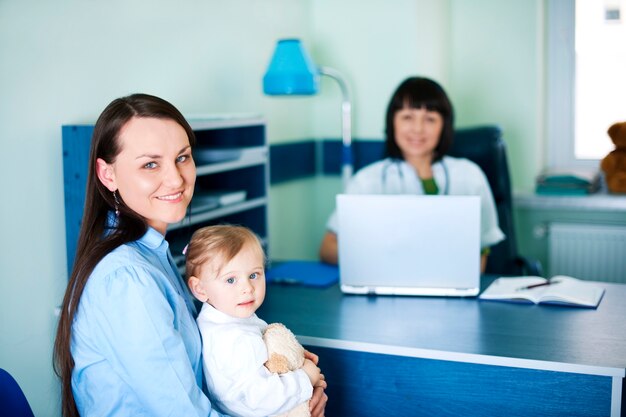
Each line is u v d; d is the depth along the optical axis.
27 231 1.87
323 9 3.44
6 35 1.77
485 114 3.65
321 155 3.52
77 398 1.41
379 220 2.12
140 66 2.25
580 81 3.63
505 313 1.99
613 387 1.59
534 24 3.49
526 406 1.67
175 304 1.40
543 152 3.73
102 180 1.42
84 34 2.02
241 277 1.49
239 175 2.60
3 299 1.81
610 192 3.45
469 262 2.11
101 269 1.34
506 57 3.56
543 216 3.51
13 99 1.80
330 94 3.46
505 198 2.93
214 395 1.46
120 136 1.37
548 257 3.50
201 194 2.38
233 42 2.78
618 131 3.34
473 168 2.77
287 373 1.48
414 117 2.63
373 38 3.34
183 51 2.46
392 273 2.15
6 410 1.26
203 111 2.60
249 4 2.88
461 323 1.90
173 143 1.40
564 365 1.60
